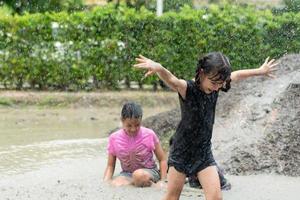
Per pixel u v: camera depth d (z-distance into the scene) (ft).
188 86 20.93
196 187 27.35
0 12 61.82
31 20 60.29
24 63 60.44
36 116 52.01
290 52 66.03
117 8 64.64
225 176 29.01
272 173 29.48
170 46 62.85
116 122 49.93
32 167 32.86
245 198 25.84
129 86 63.41
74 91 61.46
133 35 62.08
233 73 22.40
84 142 40.75
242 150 30.55
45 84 61.46
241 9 66.33
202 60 20.57
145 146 28.04
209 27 63.67
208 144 21.56
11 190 27.55
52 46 60.70
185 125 21.30
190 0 87.56
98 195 26.35
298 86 33.96
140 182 27.37
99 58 61.62
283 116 32.40
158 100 58.90
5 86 61.11
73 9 80.43
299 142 30.71
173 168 21.76
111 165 29.01
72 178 29.71
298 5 83.05
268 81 37.42
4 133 44.39
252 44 64.90
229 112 35.40
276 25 65.46
